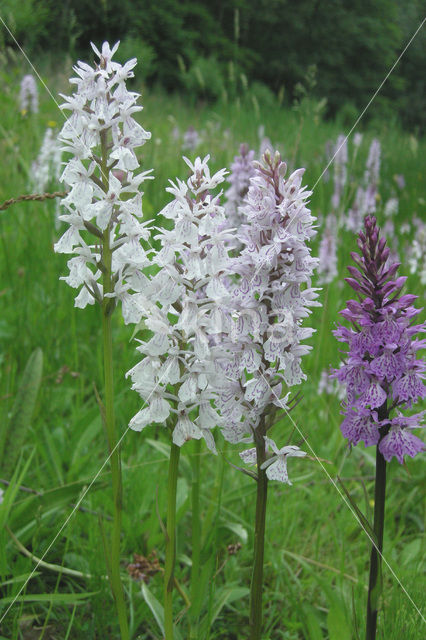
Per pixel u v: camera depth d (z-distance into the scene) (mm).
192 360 1709
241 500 3027
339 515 3064
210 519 2652
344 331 1863
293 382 1759
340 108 23000
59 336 3961
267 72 22922
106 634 2311
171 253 1665
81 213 1761
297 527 2965
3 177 5633
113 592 1867
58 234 4375
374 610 1928
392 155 12258
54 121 7438
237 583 2615
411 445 1849
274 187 1681
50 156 4629
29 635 2305
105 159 1750
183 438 1703
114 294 1747
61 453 3117
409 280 5340
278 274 1694
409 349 1854
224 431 1793
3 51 7910
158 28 19000
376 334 1813
